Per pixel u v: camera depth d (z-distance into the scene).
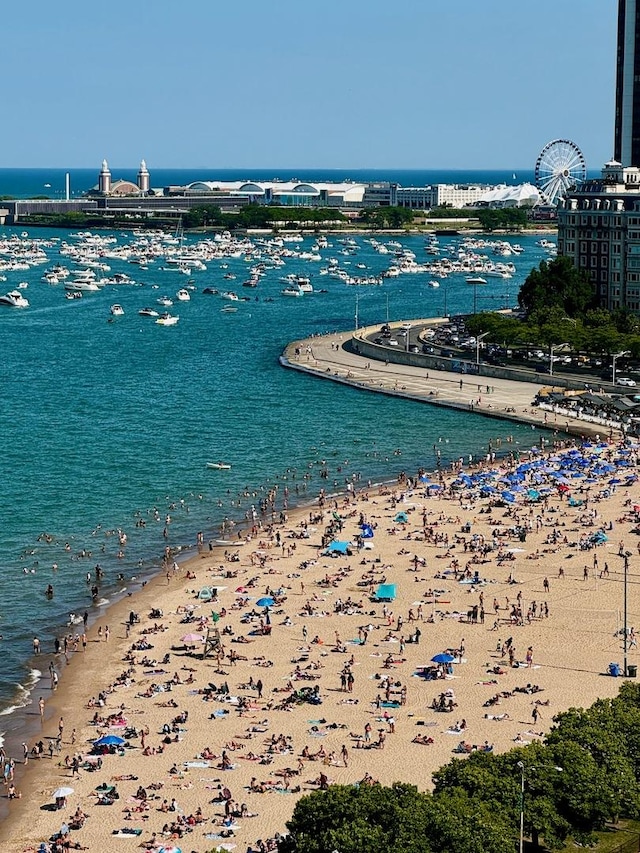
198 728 194.00
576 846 152.00
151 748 187.12
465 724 192.38
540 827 149.75
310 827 149.38
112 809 170.25
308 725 194.12
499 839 143.00
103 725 195.62
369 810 149.38
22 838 163.75
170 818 167.50
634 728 168.38
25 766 183.62
